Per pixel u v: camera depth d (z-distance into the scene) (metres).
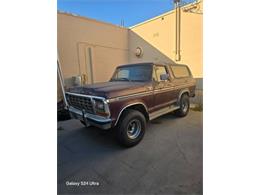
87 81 7.98
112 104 2.81
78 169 2.65
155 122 4.64
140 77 3.90
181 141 3.49
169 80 4.25
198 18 6.65
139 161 2.82
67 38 7.32
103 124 2.77
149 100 3.56
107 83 3.71
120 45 9.12
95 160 2.88
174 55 7.44
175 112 5.04
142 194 2.16
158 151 3.11
